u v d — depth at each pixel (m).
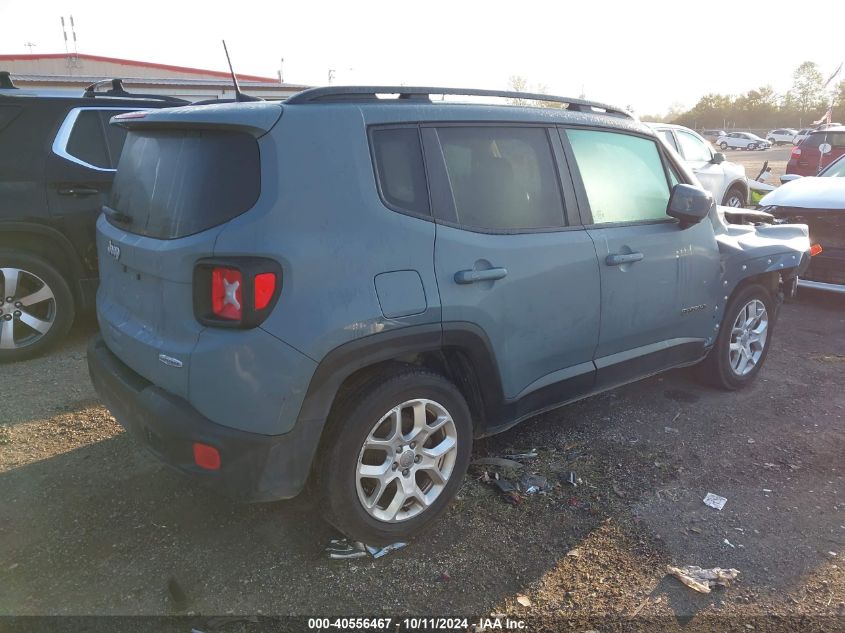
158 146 2.96
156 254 2.68
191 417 2.55
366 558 2.93
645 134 4.11
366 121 2.85
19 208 4.97
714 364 4.68
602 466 3.74
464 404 3.11
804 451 3.95
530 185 3.39
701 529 3.17
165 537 3.05
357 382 2.84
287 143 2.61
